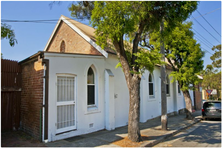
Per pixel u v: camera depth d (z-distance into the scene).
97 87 9.02
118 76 10.41
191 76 12.20
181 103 18.97
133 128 7.00
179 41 12.51
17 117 8.18
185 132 9.55
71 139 7.18
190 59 12.23
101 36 7.15
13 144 6.25
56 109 7.07
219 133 9.29
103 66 9.38
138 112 7.10
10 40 6.58
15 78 8.26
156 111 14.05
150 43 12.38
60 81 7.45
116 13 6.32
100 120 8.94
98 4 6.65
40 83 7.00
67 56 7.68
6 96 7.93
